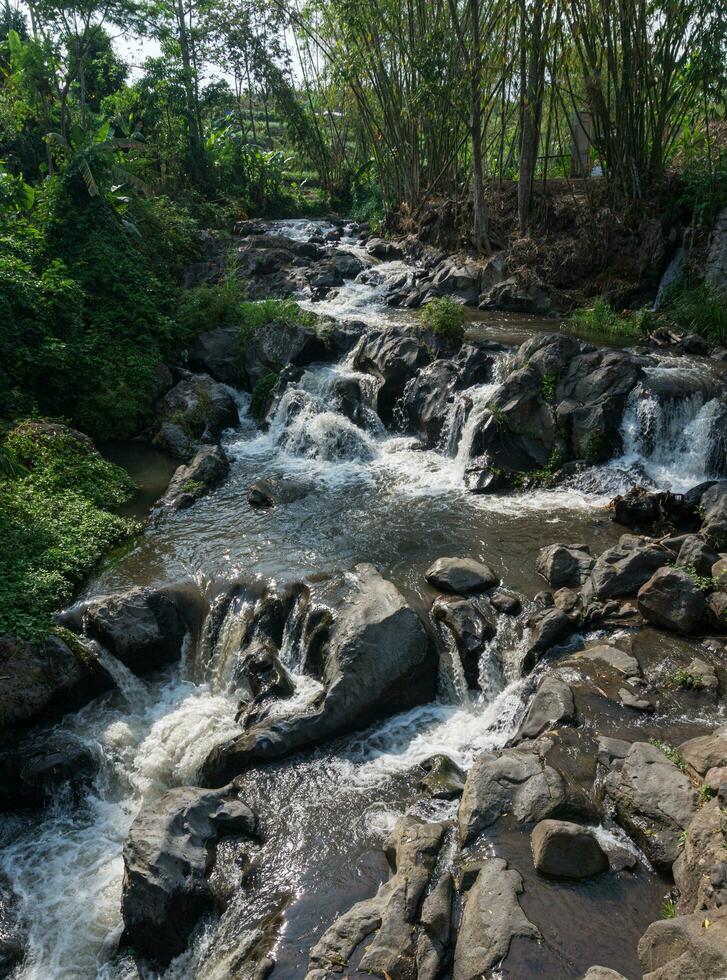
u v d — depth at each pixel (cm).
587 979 657
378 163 3906
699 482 1630
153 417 2111
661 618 1202
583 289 2675
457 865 834
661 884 794
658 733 994
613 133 2638
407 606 1196
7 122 3400
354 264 3194
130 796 1109
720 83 2356
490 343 2084
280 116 5159
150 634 1269
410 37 3225
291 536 1534
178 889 877
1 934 918
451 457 1848
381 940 750
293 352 2219
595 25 2434
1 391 1891
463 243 3094
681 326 2259
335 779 1029
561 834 808
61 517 1558
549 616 1209
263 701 1166
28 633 1195
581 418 1719
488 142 3803
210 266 3064
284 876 891
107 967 886
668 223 2555
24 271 2052
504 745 1056
